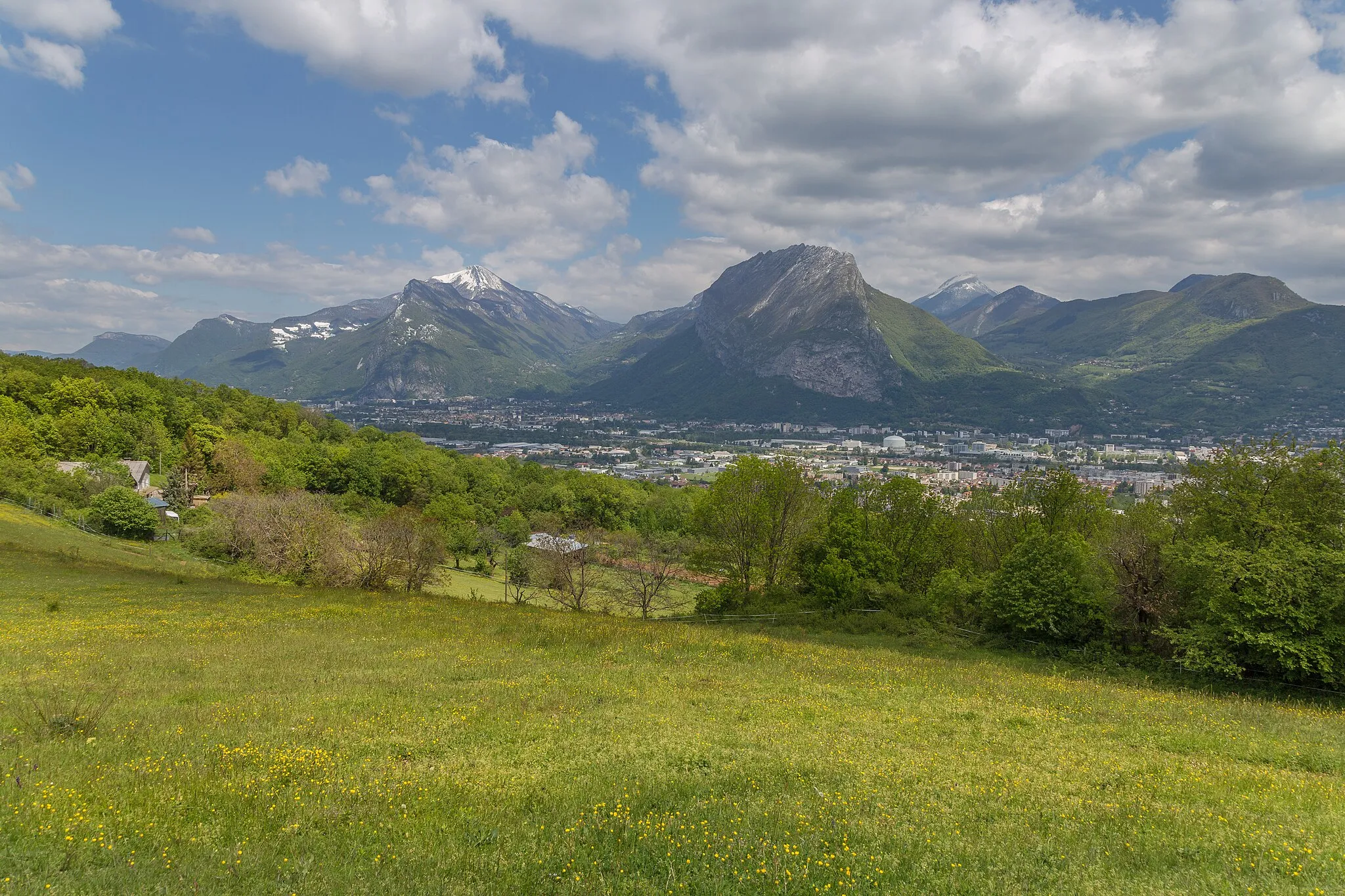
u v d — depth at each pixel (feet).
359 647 89.45
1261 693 87.51
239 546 201.57
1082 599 108.78
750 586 166.81
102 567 163.94
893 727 59.21
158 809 34.42
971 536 167.63
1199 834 35.50
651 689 71.00
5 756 41.14
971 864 31.17
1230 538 104.42
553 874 29.07
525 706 61.46
